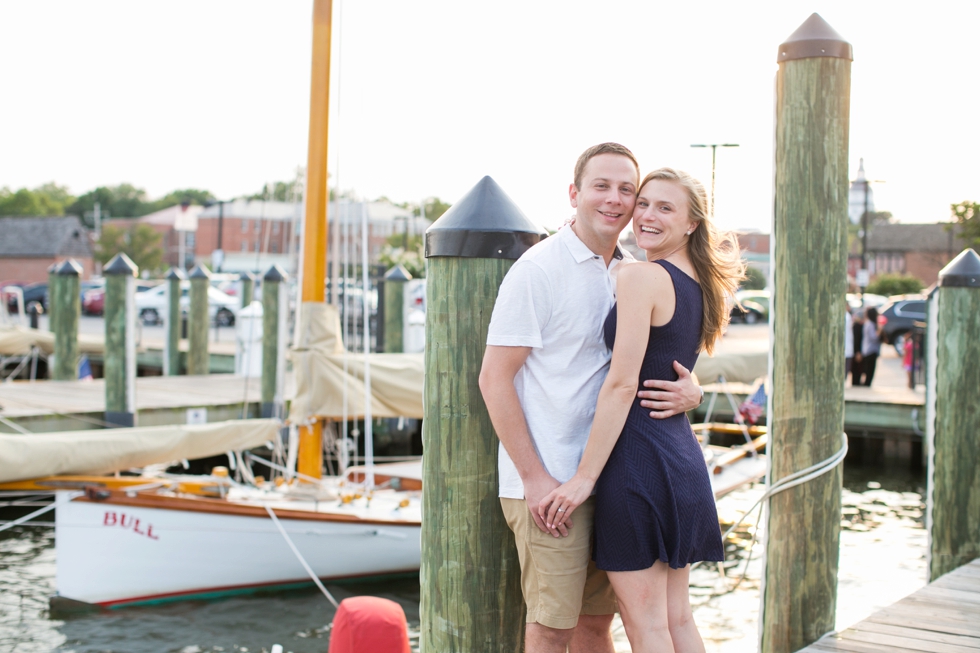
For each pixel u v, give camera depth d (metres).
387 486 8.72
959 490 4.96
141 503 6.71
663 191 2.44
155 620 6.70
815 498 3.34
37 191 113.00
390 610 2.53
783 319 3.30
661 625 2.40
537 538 2.43
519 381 2.46
